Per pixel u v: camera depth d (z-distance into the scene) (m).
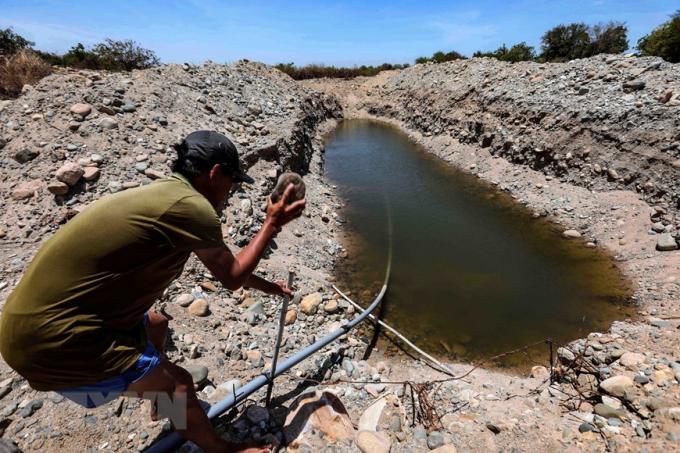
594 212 7.98
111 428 2.80
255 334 4.31
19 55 11.10
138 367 1.99
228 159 2.03
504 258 7.11
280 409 3.19
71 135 6.41
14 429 2.73
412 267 6.88
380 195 10.41
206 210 1.85
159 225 1.76
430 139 15.82
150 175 6.01
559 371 3.86
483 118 12.84
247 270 2.11
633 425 2.92
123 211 1.73
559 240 7.57
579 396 3.50
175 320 4.09
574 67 11.75
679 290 5.34
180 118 8.23
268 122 10.82
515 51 23.17
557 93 10.79
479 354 4.80
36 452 2.62
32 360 1.75
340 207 9.65
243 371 3.71
